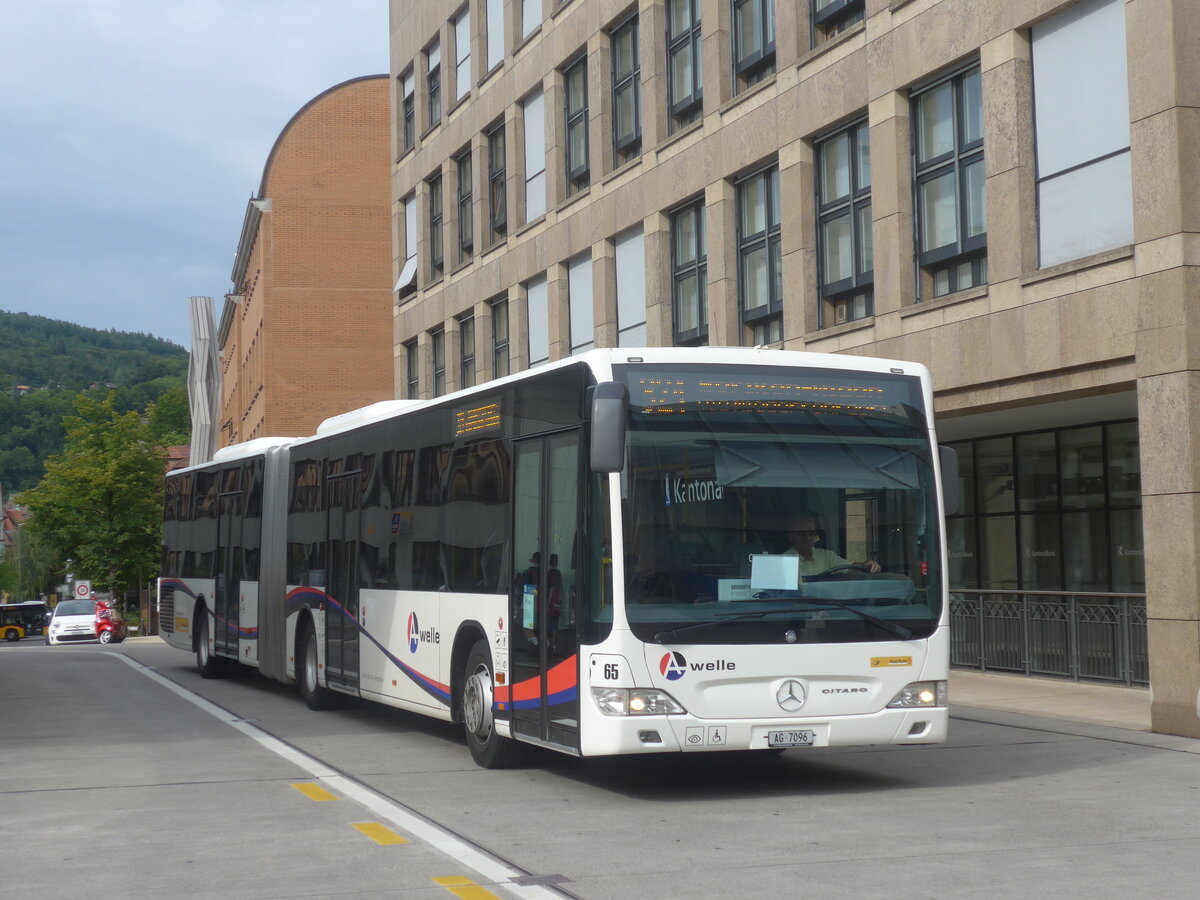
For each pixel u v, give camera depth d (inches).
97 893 300.2
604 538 402.6
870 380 434.6
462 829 367.2
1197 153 563.5
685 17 979.9
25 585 4079.7
